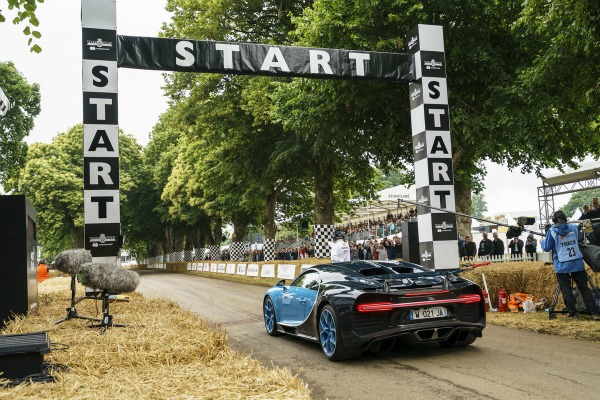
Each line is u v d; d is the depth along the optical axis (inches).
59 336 223.6
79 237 1999.3
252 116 975.6
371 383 209.5
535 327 317.7
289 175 998.4
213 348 194.2
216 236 1756.9
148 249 2938.0
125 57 432.8
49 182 1844.2
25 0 265.0
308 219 1425.9
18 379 153.6
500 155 741.3
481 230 1121.4
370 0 593.0
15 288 316.2
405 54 517.3
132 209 2124.8
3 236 318.3
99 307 349.1
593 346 264.1
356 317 238.5
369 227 1320.1
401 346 281.1
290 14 681.0
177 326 248.5
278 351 283.0
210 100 960.3
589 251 334.3
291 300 305.0
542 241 349.7
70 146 1995.6
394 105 682.8
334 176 1018.1
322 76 491.2
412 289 246.4
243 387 134.3
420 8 576.1
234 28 976.3
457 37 622.5
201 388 134.1
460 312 255.0
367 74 502.3
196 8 957.8
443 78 515.2
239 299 591.2
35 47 275.9
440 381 207.3
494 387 195.9
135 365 175.8
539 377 207.6
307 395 129.6
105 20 419.8
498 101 598.5
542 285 396.2
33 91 1448.1
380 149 810.2
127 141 2177.7
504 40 644.1
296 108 739.4
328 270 288.0
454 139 633.6
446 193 504.4
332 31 622.8
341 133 717.3
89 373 161.3
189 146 1402.6
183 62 448.5
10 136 1397.6
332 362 250.4
